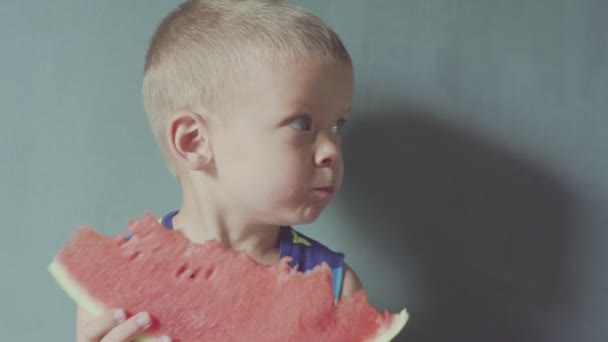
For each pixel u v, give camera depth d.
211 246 0.72
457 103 0.96
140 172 0.95
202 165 0.76
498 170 0.97
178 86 0.77
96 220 0.95
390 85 0.95
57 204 0.94
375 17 0.94
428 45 0.95
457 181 0.97
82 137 0.93
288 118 0.71
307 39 0.72
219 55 0.74
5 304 0.94
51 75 0.92
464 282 0.99
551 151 0.97
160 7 0.93
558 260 0.99
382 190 0.97
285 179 0.72
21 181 0.93
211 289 0.71
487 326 1.00
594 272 0.99
